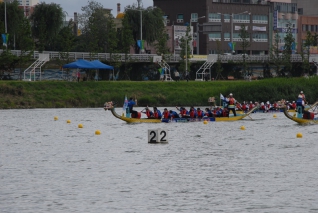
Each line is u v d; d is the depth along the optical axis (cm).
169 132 11156
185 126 12325
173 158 7931
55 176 6706
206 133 11006
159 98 19225
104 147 9050
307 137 10350
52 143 9562
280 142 9644
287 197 5756
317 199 5672
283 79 19975
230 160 7756
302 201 5612
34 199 5725
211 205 5512
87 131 11394
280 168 7131
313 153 8338
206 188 6125
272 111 16662
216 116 13725
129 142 9662
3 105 17300
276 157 7981
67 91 18712
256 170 7019
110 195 5856
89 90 19038
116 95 18988
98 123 13062
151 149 8806
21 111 16488
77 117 14662
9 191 6016
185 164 7450
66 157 8031
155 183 6344
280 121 13738
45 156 8119
